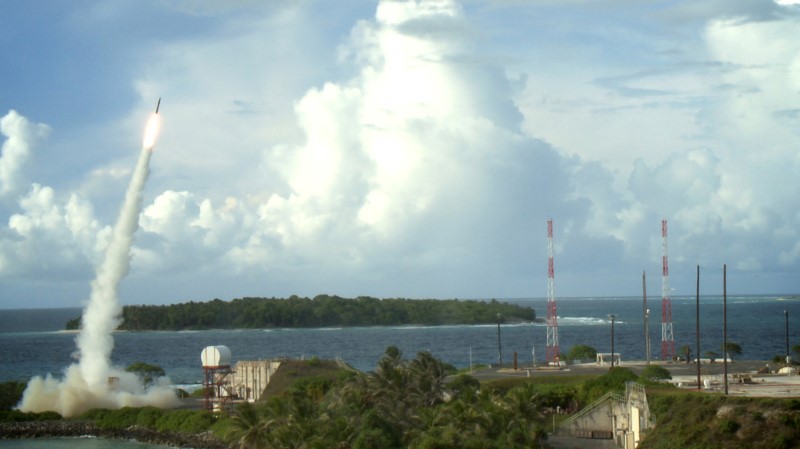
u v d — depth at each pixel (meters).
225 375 170.12
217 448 135.50
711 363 183.00
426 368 123.88
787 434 93.25
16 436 152.38
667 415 106.69
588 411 122.56
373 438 101.69
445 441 97.94
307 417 109.00
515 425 105.50
